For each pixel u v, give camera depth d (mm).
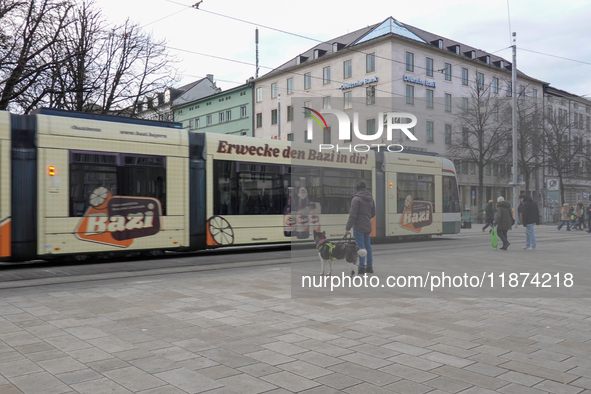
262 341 4684
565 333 4984
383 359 4156
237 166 13148
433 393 3426
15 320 5477
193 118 61125
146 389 3477
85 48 19703
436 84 43656
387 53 40812
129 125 11438
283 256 12656
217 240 12680
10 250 9680
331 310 6004
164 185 11836
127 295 6941
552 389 3494
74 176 10492
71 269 10031
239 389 3492
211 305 6273
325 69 46312
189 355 4258
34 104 17688
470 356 4238
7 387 3498
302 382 3631
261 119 52750
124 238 11133
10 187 9719
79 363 4031
